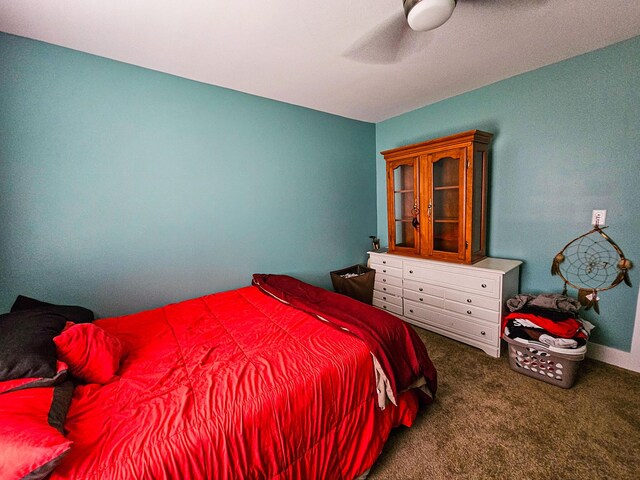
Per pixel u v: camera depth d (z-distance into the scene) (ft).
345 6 4.36
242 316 5.71
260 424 3.19
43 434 2.36
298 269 9.25
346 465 3.92
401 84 7.45
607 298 6.44
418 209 8.70
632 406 5.16
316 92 7.76
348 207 10.53
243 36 5.07
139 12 4.33
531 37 5.45
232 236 7.66
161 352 4.40
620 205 6.08
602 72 6.02
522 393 5.70
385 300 10.00
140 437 2.77
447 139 7.56
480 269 7.18
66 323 4.16
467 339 7.70
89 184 5.59
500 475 4.06
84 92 5.43
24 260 5.06
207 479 2.78
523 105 7.22
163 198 6.49
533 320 6.12
